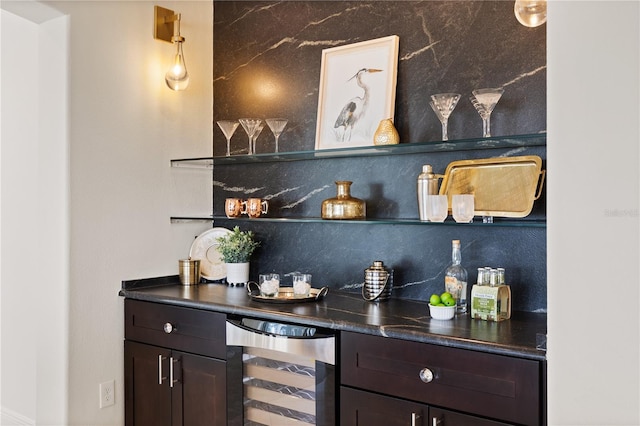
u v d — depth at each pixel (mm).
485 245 2348
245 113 3102
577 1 1361
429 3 2492
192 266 2955
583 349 1346
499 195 2223
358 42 2691
